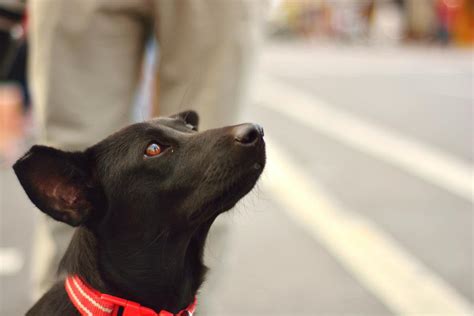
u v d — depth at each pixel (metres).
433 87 5.18
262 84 5.55
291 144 3.27
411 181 2.61
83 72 1.35
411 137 3.41
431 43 10.59
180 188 1.05
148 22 1.41
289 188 2.54
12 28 1.48
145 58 1.56
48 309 1.08
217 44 1.36
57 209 1.05
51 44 1.34
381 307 1.62
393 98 4.69
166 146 1.07
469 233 2.05
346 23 13.34
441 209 2.27
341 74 6.20
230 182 1.03
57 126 1.36
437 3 10.27
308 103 4.55
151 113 1.49
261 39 1.44
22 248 1.94
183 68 1.37
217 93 1.37
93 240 1.07
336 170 2.79
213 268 1.38
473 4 9.86
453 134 3.47
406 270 1.80
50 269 1.36
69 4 1.33
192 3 1.34
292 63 7.46
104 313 1.06
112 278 1.07
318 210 2.29
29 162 1.02
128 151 1.07
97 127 1.36
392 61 7.48
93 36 1.34
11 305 1.63
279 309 1.62
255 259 1.88
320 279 1.76
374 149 3.16
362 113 4.12
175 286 1.10
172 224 1.07
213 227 1.36
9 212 2.26
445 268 1.81
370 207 2.30
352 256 1.89
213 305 1.41
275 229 2.11
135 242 1.07
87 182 1.06
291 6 15.55
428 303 1.64
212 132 1.06
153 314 1.07
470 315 1.58
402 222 2.15
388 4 11.59
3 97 2.96
